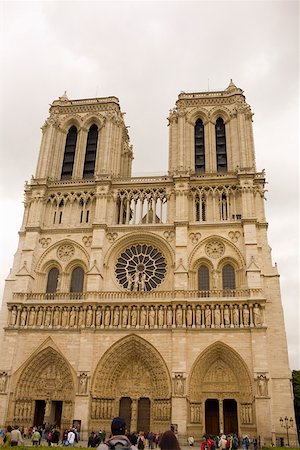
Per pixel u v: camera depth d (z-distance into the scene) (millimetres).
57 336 71312
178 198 79625
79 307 72750
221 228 77125
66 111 94812
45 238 81500
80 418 64875
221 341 67062
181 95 91875
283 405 63812
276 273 72625
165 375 66625
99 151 88625
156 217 82688
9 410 68000
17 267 80375
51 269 80250
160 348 68125
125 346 69438
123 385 69500
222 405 65875
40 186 84750
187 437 62344
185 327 68250
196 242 76812
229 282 74438
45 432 64438
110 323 70812
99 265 76000
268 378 63656
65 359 69625
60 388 69625
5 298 77375
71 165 90312
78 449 31500
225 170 84500
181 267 73312
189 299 70188
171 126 89500
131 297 72812
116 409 68188
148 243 79188
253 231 74750
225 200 80250
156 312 70562
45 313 73250
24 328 72562
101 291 74438
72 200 83938
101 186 82938
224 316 68750
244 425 63125
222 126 89438
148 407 68062
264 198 79750
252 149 83812
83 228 80625
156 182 82688
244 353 66188
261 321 67250
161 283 75625
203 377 67625
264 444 60094
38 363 70875
